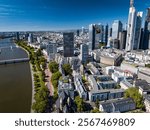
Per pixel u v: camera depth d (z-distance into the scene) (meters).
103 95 105.88
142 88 111.31
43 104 88.00
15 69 186.62
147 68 168.50
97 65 191.25
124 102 93.94
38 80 140.50
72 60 181.50
